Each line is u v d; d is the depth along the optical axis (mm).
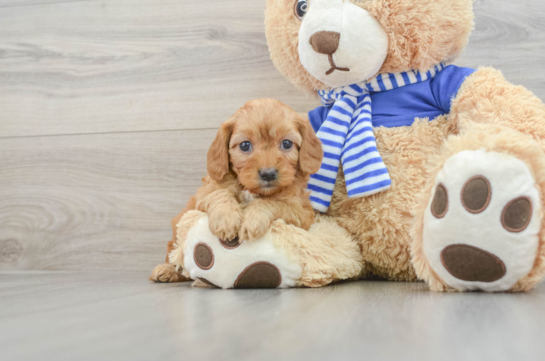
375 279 1481
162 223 2027
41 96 2154
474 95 1285
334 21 1295
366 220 1376
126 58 2088
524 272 954
